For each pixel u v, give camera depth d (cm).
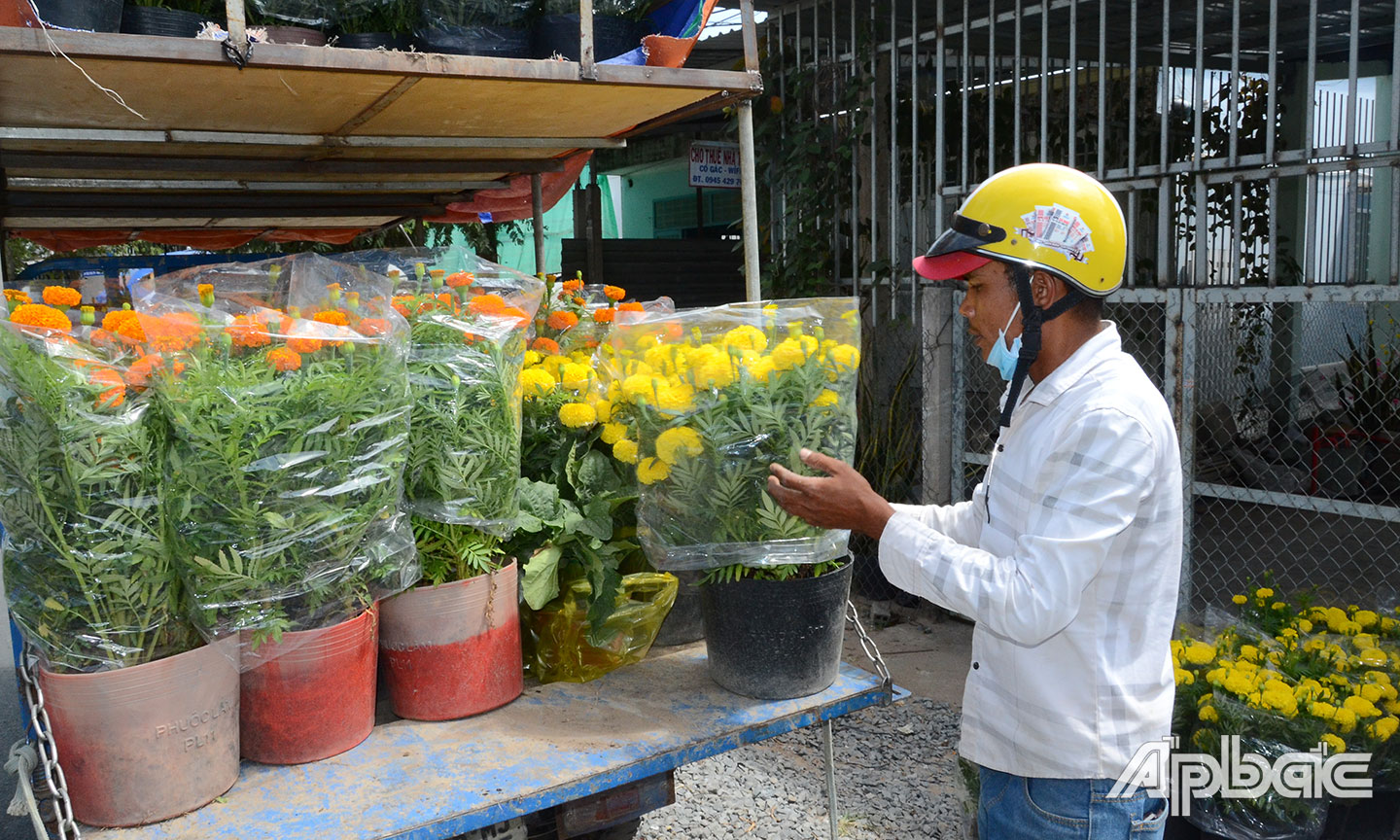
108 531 166
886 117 578
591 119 305
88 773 171
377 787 186
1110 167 627
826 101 595
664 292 805
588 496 230
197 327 174
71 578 167
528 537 227
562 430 240
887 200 585
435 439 201
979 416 542
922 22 562
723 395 205
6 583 174
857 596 545
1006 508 172
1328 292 382
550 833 234
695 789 348
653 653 257
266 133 303
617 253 788
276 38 247
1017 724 172
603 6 271
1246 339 586
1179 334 422
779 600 218
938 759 368
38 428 163
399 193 480
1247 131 646
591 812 218
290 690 190
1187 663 291
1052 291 166
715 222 1227
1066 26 546
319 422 177
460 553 208
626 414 222
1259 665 284
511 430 209
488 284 238
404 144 323
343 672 195
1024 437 171
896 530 172
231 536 172
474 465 203
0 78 220
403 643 209
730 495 208
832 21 570
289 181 412
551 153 389
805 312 219
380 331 188
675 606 262
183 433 168
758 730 212
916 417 558
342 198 471
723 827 321
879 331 576
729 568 218
